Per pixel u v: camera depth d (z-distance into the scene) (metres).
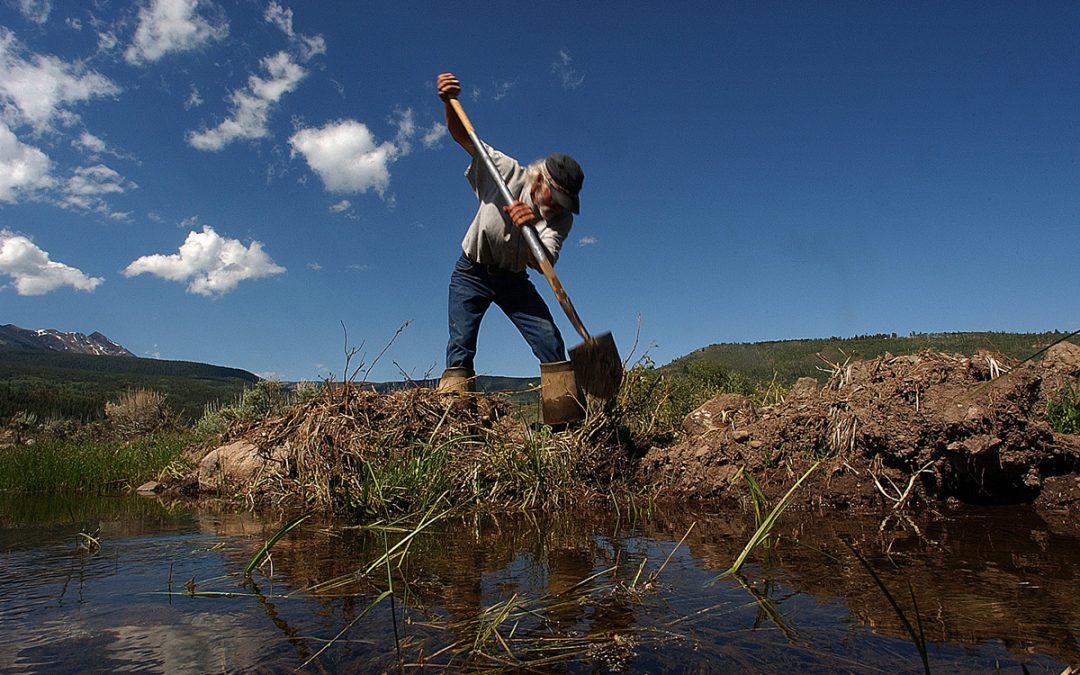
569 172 4.07
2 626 1.45
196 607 1.59
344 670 1.20
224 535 2.67
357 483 3.34
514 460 3.39
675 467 3.60
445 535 2.56
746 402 4.35
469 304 4.45
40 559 2.18
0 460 5.93
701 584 1.73
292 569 1.99
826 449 3.29
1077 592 1.60
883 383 3.45
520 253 4.23
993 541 2.21
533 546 2.30
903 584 1.69
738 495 3.21
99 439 14.34
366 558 2.15
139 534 2.70
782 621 1.43
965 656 1.22
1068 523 2.50
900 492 2.96
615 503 3.18
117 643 1.34
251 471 4.30
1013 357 3.68
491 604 1.59
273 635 1.39
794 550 2.12
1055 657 1.21
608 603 1.58
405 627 1.43
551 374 3.99
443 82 4.27
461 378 4.34
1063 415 3.34
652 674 1.16
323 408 3.92
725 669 1.18
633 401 4.41
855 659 1.21
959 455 2.90
